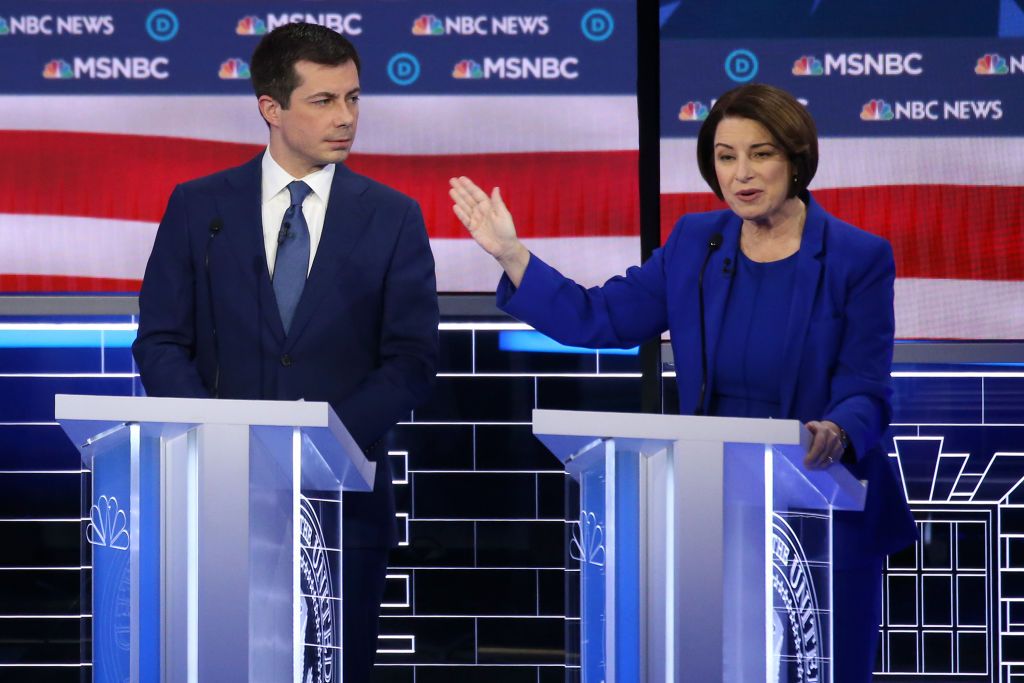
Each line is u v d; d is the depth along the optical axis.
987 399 15.85
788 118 9.30
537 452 15.87
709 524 7.22
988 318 15.73
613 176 15.77
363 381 10.85
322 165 11.28
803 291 9.42
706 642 7.19
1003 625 15.77
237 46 15.68
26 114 15.60
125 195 15.64
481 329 15.88
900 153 15.77
